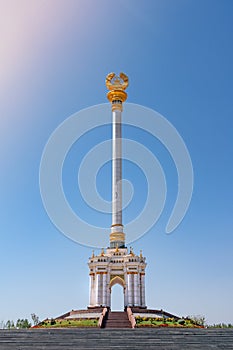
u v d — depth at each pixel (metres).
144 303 66.75
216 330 36.84
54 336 33.62
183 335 34.88
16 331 35.31
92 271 69.75
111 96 85.62
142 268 69.50
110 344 31.39
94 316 56.88
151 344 31.62
